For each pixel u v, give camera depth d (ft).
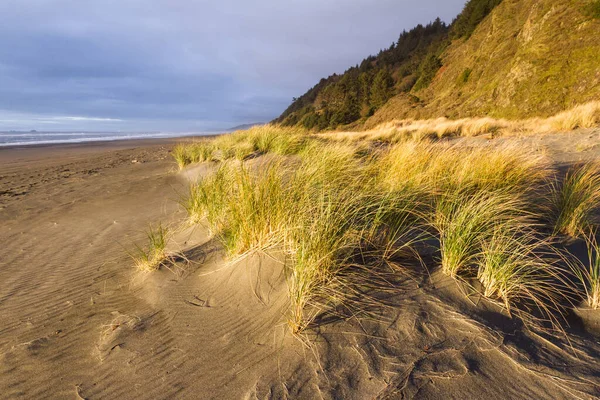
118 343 7.38
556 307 6.92
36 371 6.91
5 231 17.57
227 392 5.73
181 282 9.46
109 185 28.04
